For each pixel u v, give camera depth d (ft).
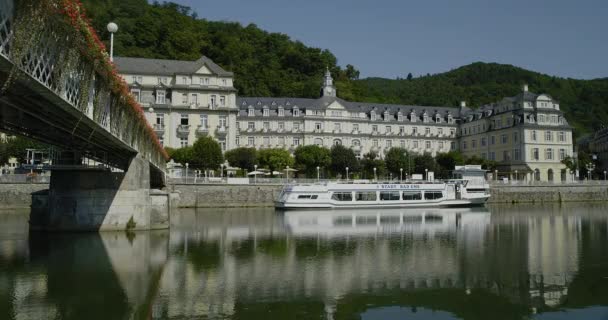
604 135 495.41
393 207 245.04
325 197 235.40
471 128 432.66
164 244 105.81
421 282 72.49
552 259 91.66
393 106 447.01
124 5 479.41
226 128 325.83
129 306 58.44
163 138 317.22
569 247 106.83
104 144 102.17
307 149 332.80
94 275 74.23
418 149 437.17
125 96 92.22
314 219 179.22
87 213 119.75
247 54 512.63
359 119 417.69
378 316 56.54
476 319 56.29
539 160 364.17
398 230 140.77
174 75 322.34
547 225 157.58
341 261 88.33
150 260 86.69
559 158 369.50
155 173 180.45
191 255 92.79
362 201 239.91
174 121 318.65
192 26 494.18
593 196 316.40
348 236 125.39
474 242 114.32
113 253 92.79
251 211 224.53
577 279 75.05
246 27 580.71
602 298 64.69
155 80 324.80
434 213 212.84
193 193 249.75
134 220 121.39
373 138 422.00
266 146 401.70
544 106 373.81
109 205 120.26
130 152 117.91
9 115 69.87
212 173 293.64
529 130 363.76
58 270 77.30
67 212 119.75
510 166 372.17
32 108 63.87
